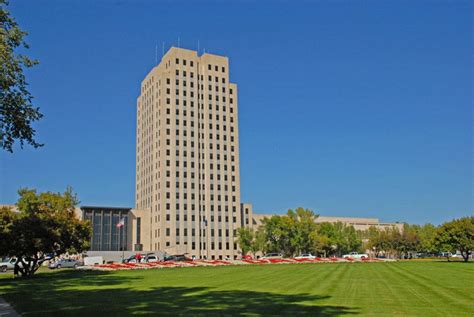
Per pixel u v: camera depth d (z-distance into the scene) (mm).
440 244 90500
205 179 174625
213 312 20578
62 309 22047
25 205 70312
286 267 66438
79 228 67438
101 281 42281
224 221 174000
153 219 168875
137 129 198375
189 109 177125
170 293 29453
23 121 33031
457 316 19109
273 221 135000
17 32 32094
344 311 20516
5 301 26156
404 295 26656
